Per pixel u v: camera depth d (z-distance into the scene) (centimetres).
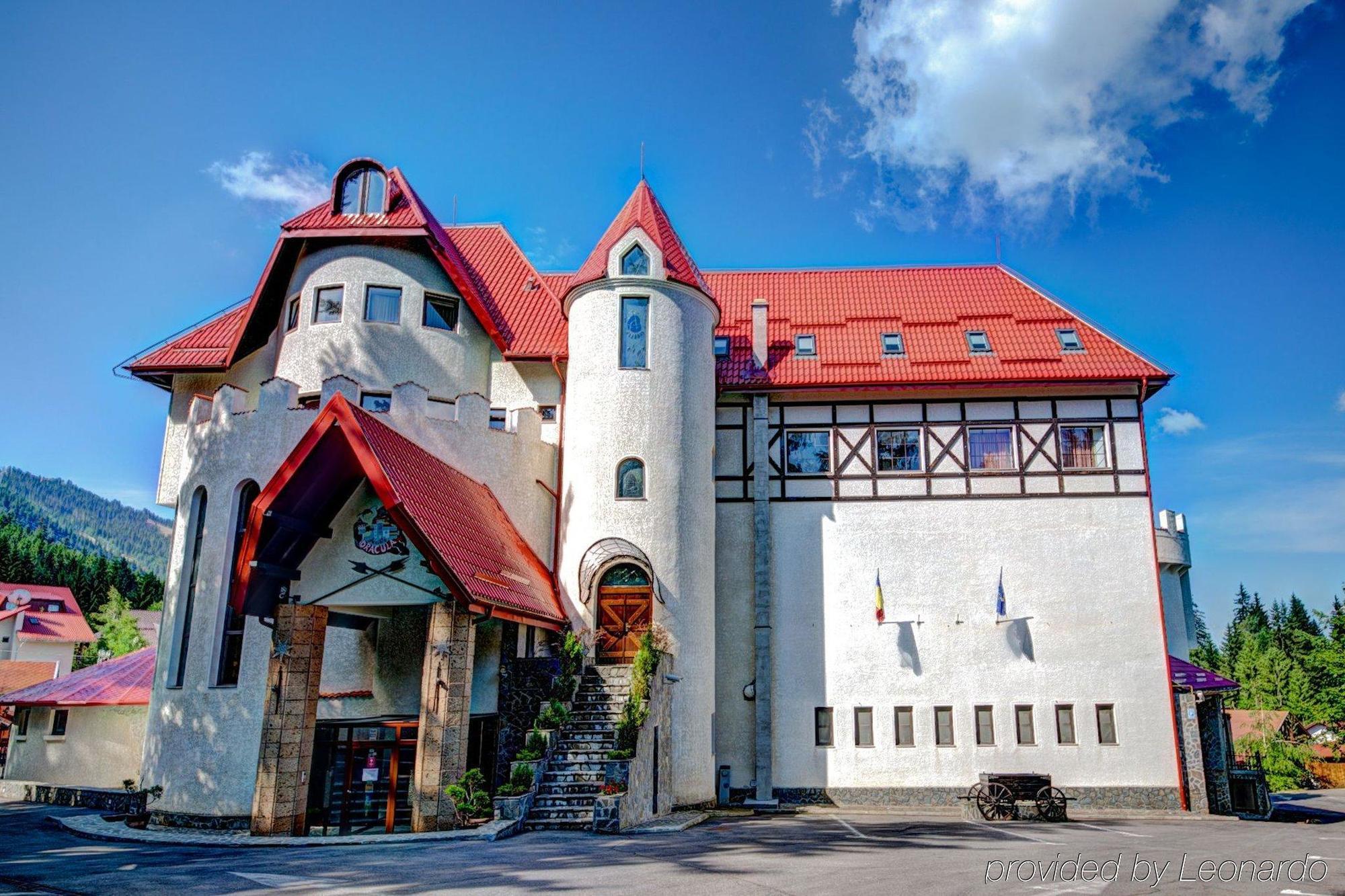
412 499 1714
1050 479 2667
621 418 2434
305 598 1788
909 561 2642
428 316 2564
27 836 1755
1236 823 2212
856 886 1122
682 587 2366
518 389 2692
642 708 1972
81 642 7062
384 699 2122
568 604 2362
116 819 2009
